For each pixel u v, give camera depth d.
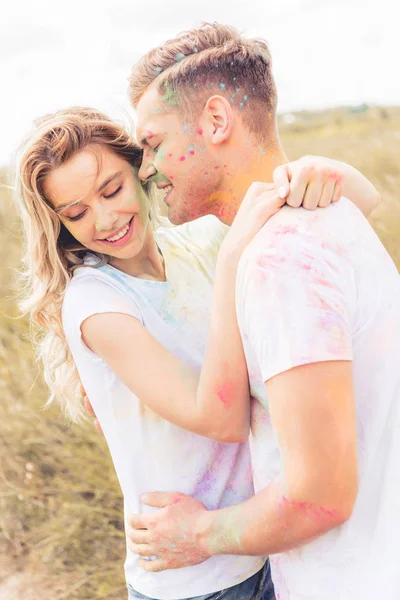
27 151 1.40
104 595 2.66
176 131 1.35
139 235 1.48
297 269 1.12
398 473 1.18
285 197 1.22
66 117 1.41
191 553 1.39
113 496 2.97
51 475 3.20
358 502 1.19
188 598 1.47
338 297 1.13
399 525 1.16
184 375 1.36
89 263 1.51
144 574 1.50
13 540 2.99
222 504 1.51
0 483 3.20
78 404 1.84
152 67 1.38
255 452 1.33
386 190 4.28
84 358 1.47
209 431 1.31
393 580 1.13
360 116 8.94
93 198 1.42
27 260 1.56
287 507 1.13
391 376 1.20
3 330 3.94
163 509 1.43
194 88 1.33
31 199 1.45
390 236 3.73
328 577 1.20
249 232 1.22
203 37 1.38
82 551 2.86
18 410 3.34
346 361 1.10
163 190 1.45
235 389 1.26
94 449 3.15
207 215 1.55
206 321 1.52
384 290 1.22
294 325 1.09
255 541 1.22
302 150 6.82
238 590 1.51
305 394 1.08
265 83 1.37
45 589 2.73
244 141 1.35
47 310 1.59
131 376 1.39
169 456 1.47
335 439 1.08
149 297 1.50
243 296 1.16
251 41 1.40
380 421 1.20
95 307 1.41
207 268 1.56
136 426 1.47
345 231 1.22
